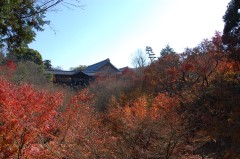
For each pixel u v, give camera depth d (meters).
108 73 56.03
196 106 22.06
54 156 10.82
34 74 39.31
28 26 6.25
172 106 19.23
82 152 10.91
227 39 25.38
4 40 6.39
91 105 25.66
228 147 17.19
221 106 21.09
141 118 12.15
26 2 5.49
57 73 55.84
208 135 16.53
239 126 17.91
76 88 47.25
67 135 12.26
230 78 25.36
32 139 10.21
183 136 11.98
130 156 10.94
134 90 34.00
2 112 9.91
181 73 30.52
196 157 12.91
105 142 10.99
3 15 5.68
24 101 10.26
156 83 32.06
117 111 15.20
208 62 28.48
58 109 15.78
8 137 9.74
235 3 26.61
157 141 11.40
